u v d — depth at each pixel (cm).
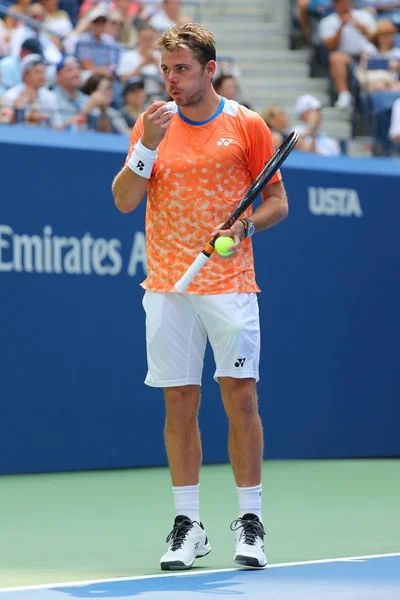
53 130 1650
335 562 863
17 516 1204
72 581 791
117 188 849
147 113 811
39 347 1605
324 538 1024
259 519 842
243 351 834
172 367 847
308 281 1861
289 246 1841
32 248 1598
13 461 1589
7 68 1866
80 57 1966
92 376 1658
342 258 1902
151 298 854
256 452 842
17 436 1591
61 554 934
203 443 1762
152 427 1727
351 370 1912
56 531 1086
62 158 1625
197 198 832
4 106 1773
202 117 838
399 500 1355
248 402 842
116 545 988
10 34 1948
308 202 1862
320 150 2183
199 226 834
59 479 1558
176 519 855
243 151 838
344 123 2405
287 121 2242
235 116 842
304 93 2477
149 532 1077
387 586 746
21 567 863
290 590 730
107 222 1672
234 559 827
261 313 1805
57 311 1622
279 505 1302
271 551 941
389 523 1138
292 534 1052
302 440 1858
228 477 1602
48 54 1966
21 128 1616
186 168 830
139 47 2023
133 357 1702
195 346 852
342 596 706
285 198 871
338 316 1895
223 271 834
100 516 1202
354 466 1783
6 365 1575
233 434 847
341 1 2483
